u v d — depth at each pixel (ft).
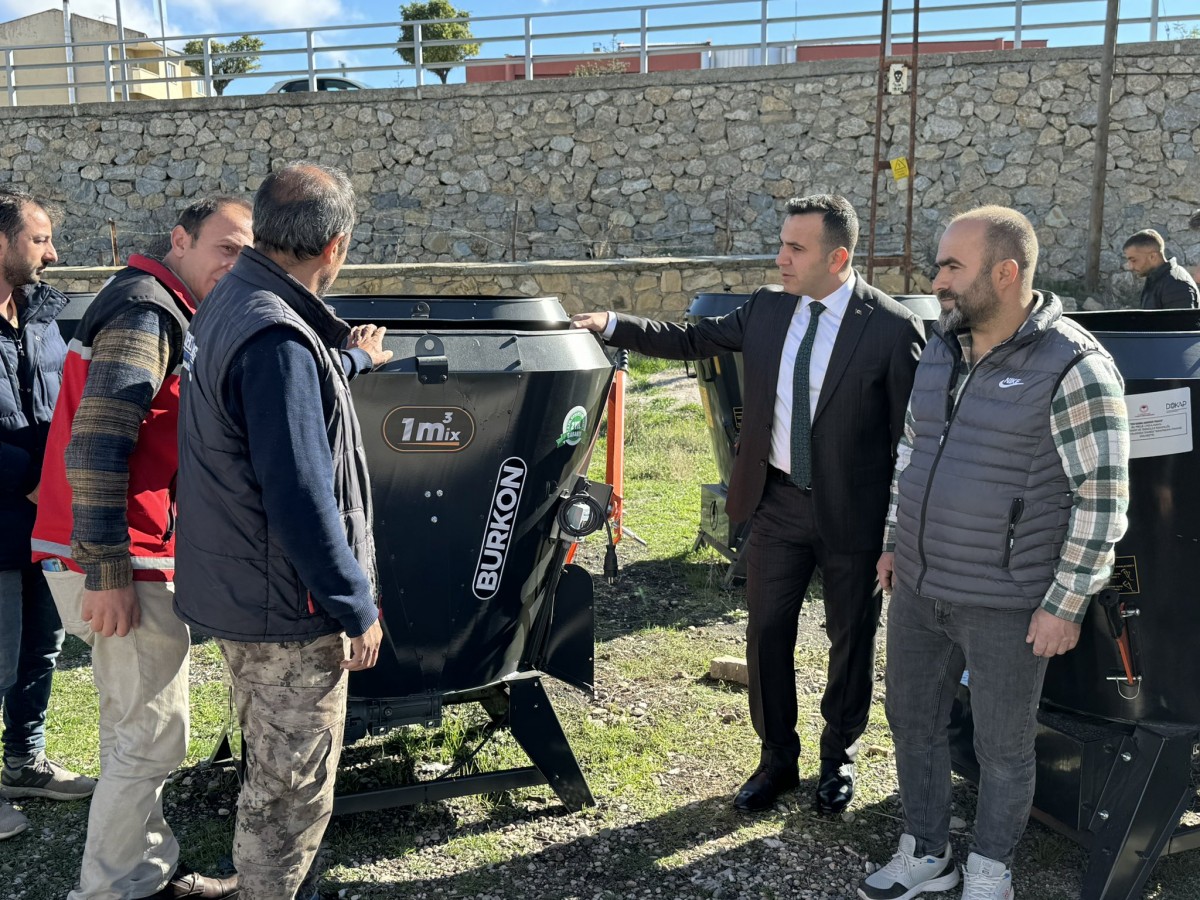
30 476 8.81
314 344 6.32
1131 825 8.02
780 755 10.02
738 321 10.07
